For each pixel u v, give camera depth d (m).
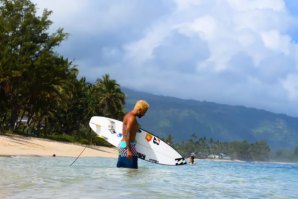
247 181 11.22
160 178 9.96
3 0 45.75
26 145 30.08
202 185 8.88
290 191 8.52
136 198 5.90
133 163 12.96
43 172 10.24
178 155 14.64
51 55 47.88
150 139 14.58
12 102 48.81
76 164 15.91
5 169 10.87
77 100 79.56
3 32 44.59
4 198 5.39
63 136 64.06
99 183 7.79
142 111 13.01
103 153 38.25
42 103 55.91
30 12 46.19
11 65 44.12
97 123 14.94
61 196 5.74
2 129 46.84
